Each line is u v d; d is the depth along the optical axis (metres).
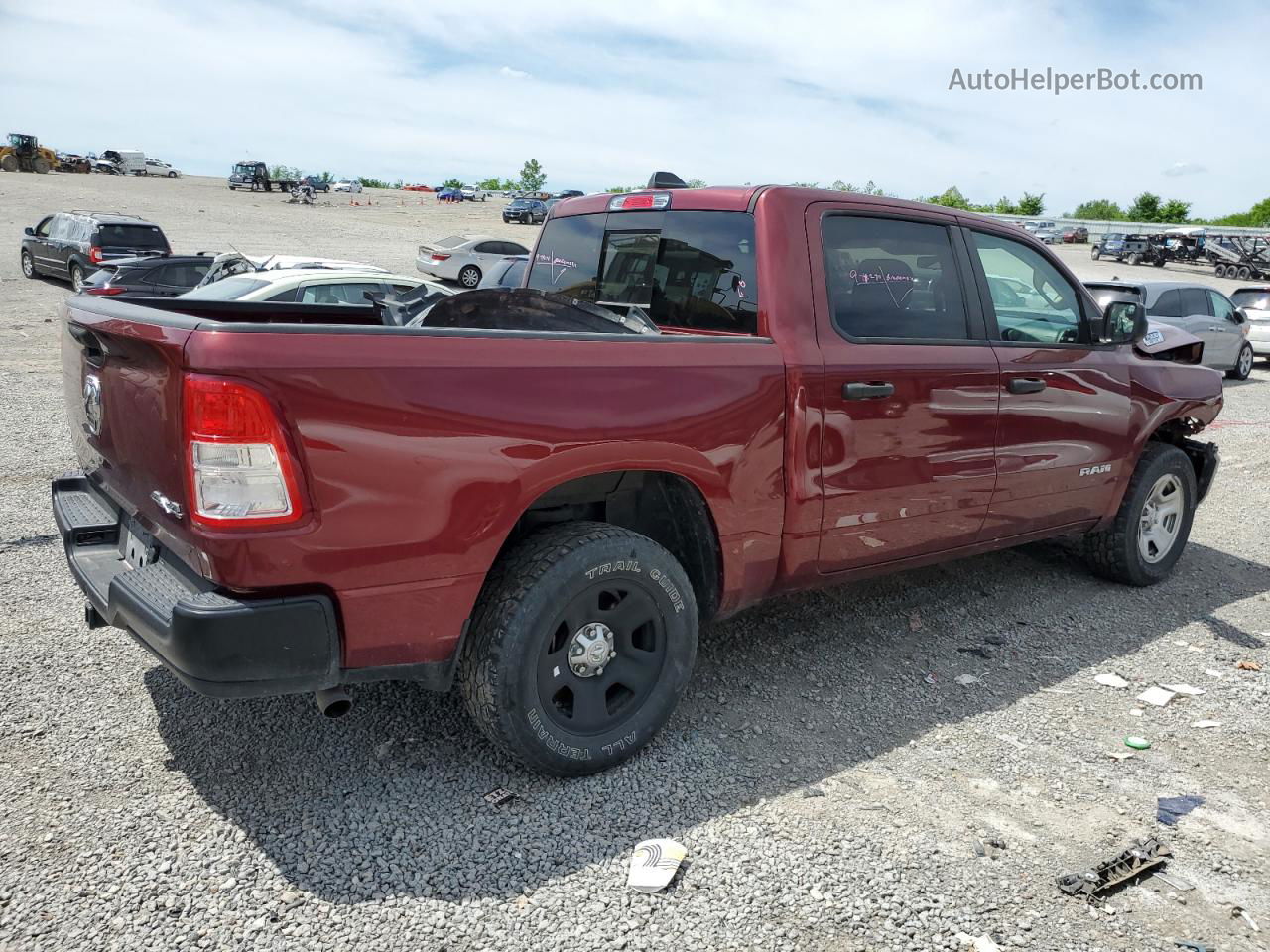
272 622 2.51
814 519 3.59
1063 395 4.45
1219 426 11.03
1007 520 4.40
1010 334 4.31
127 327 2.69
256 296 10.32
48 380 11.06
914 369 3.78
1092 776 3.31
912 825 2.97
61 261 21.20
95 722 3.41
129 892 2.52
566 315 3.75
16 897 2.48
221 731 3.38
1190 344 11.88
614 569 3.07
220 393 2.39
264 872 2.62
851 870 2.73
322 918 2.45
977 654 4.32
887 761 3.37
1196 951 2.46
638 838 2.85
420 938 2.40
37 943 2.32
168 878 2.59
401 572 2.68
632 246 4.16
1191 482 5.37
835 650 4.32
